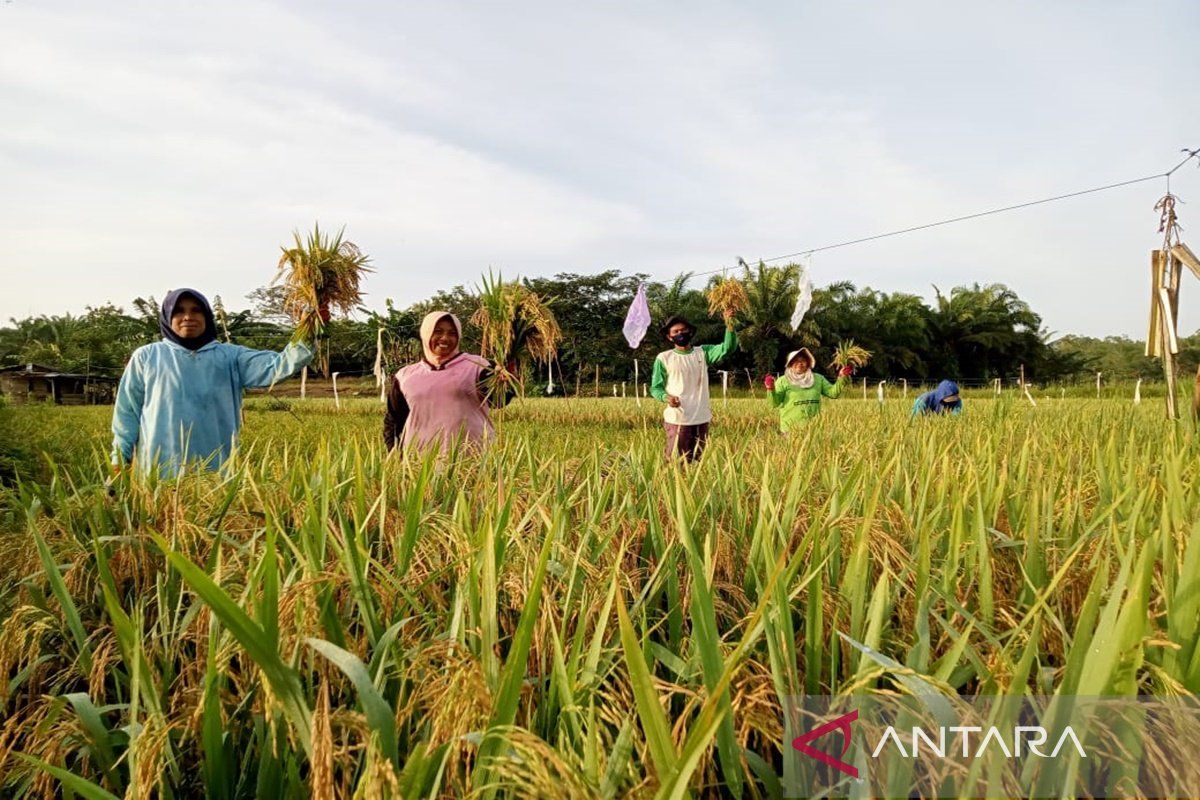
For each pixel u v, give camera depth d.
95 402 56.66
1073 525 2.55
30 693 2.11
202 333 4.77
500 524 2.05
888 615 1.79
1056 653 1.83
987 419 7.54
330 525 2.17
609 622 1.91
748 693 1.51
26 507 2.78
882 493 2.93
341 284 4.57
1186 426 5.11
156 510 2.78
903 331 61.56
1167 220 6.14
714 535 2.43
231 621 1.23
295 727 1.44
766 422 16.77
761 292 54.84
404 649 1.87
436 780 1.28
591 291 61.44
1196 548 1.53
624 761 1.34
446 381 5.12
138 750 1.45
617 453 4.02
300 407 32.47
